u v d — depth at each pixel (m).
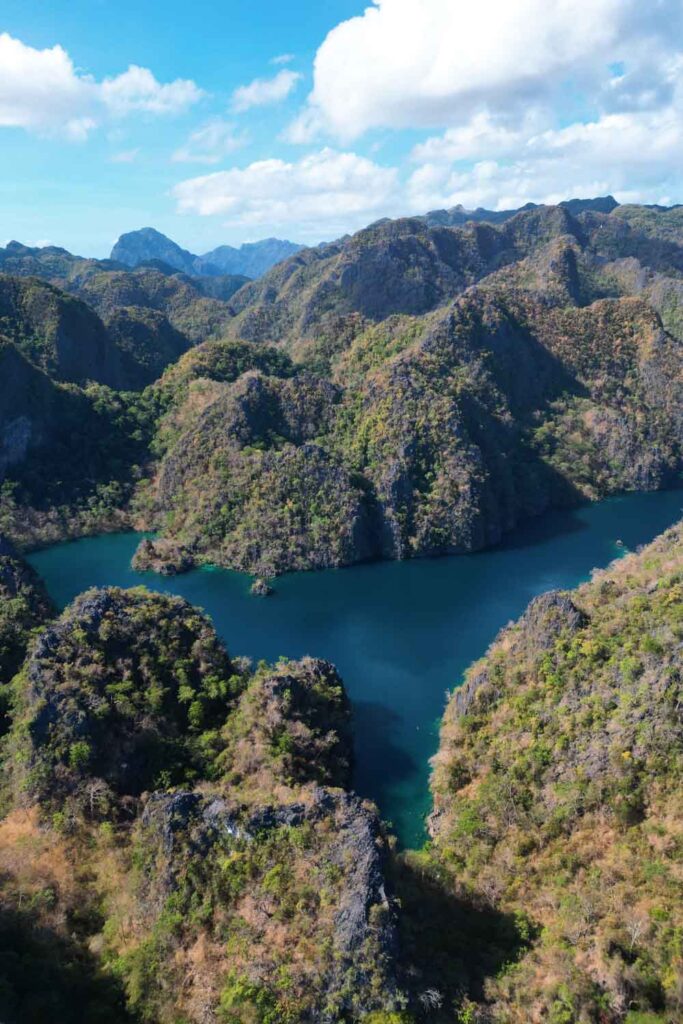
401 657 100.50
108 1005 46.25
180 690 77.44
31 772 66.69
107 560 138.75
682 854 54.41
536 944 50.62
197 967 47.44
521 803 64.88
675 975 45.22
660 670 67.12
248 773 67.44
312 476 141.88
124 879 56.41
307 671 84.25
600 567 131.12
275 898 49.94
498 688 79.94
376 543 140.12
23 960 47.22
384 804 71.81
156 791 64.81
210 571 134.12
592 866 56.28
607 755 63.53
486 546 143.50
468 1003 44.81
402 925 48.81
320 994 44.78
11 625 89.19
